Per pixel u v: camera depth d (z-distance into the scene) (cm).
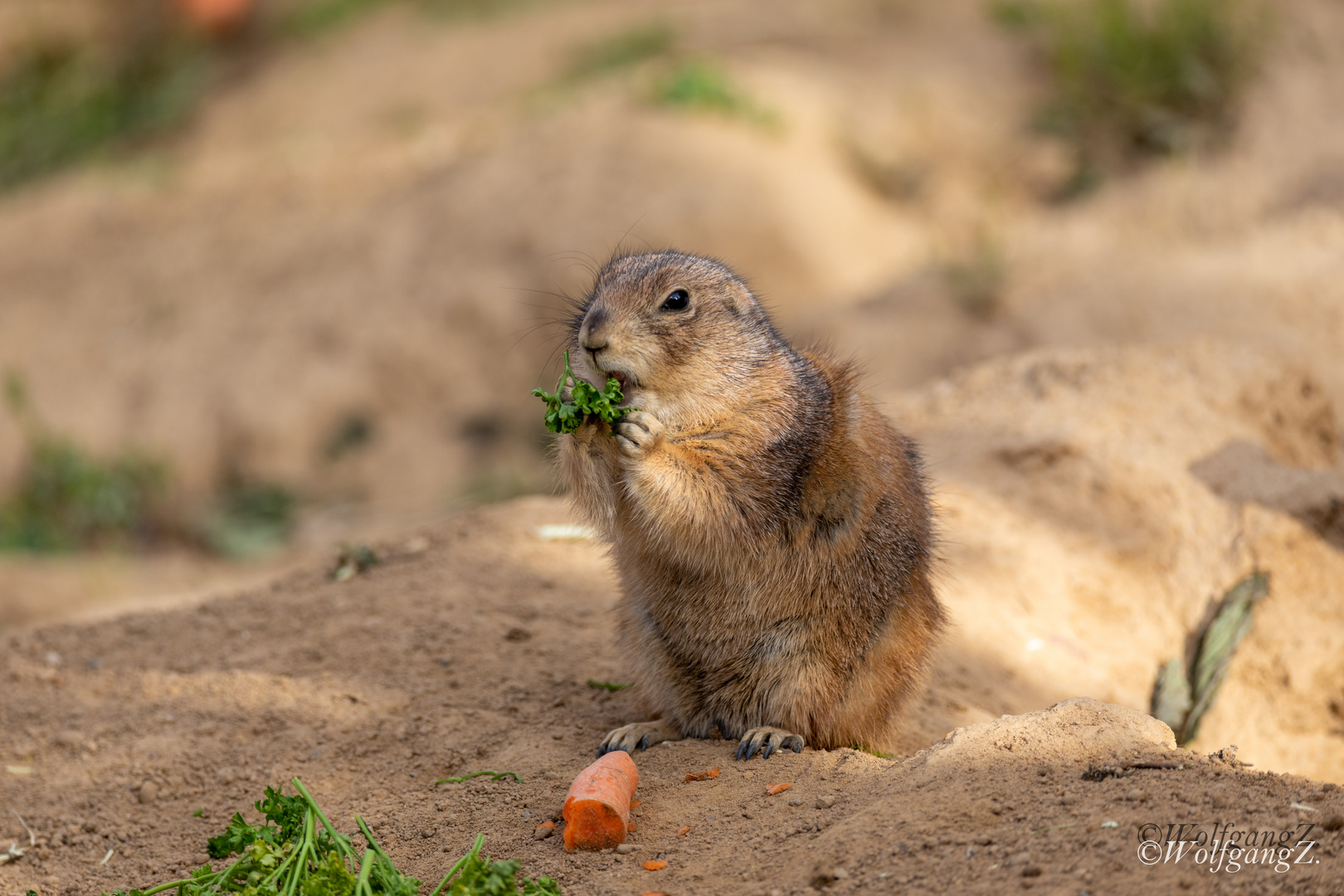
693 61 2872
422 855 620
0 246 2920
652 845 595
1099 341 1744
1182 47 2366
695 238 2320
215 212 2844
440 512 2066
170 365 2450
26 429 2328
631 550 716
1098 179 2331
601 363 679
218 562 2061
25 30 3931
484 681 851
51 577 1825
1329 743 973
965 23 2994
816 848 549
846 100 2720
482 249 2441
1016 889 482
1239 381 1222
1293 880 454
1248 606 1011
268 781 741
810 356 786
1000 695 898
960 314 1942
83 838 701
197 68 3756
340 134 3127
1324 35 2428
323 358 2388
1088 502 1116
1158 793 535
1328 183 2014
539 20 3447
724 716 738
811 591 700
